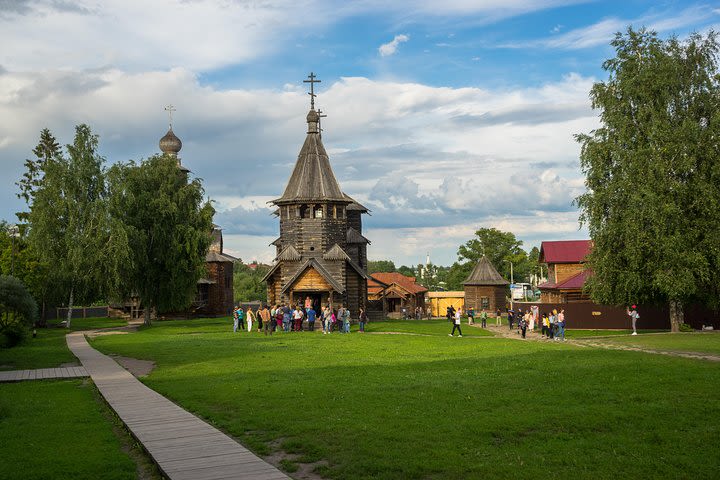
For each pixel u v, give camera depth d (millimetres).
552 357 28578
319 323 57500
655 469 11672
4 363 30422
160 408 17469
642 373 22312
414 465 11859
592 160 46375
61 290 59781
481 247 131000
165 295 64125
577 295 70188
